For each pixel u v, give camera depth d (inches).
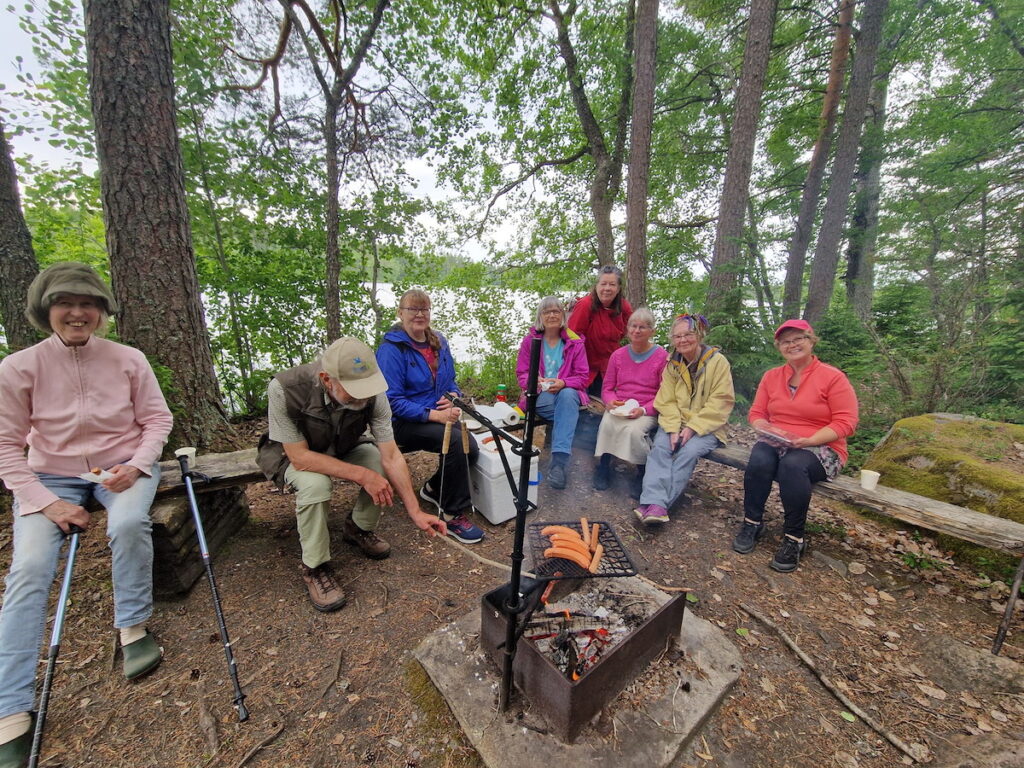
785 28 343.3
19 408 64.7
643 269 235.3
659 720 56.0
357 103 213.6
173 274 117.0
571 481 130.0
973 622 76.8
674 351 113.3
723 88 362.3
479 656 65.6
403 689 62.4
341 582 85.5
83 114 147.3
